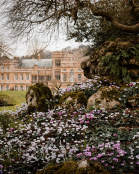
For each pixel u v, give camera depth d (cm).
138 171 305
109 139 411
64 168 280
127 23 995
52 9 933
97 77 857
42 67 7088
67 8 884
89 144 402
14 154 406
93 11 858
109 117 536
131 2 981
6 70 7231
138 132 394
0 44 2400
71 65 6512
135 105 596
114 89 665
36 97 743
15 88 7206
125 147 354
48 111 686
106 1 971
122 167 311
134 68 858
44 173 294
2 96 2041
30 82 7112
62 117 600
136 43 937
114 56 881
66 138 462
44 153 390
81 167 271
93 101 640
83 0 869
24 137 512
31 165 370
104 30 1104
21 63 7462
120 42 930
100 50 983
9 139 513
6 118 673
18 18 951
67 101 681
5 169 358
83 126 481
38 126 561
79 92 707
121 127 459
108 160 320
